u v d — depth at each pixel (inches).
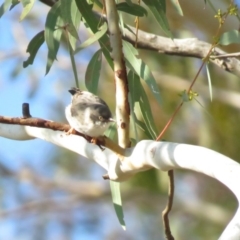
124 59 254.2
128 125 245.1
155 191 584.4
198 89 545.0
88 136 249.8
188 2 433.1
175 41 355.3
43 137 268.4
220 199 642.8
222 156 210.5
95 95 272.2
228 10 264.5
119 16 289.0
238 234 176.7
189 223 645.3
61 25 274.8
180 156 219.6
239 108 542.3
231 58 338.3
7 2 287.1
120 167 243.6
